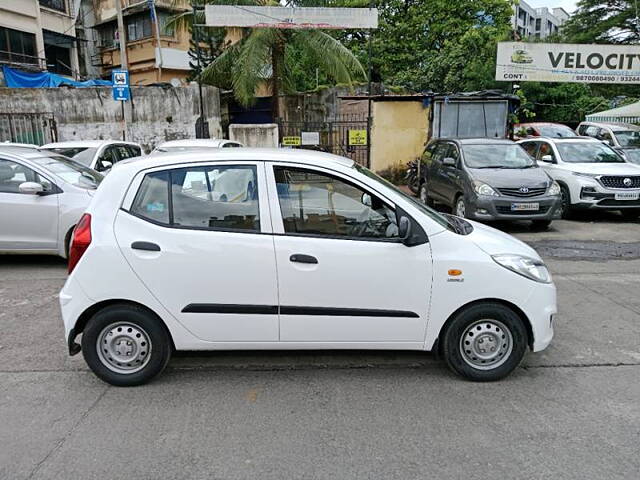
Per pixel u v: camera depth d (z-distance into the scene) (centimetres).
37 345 462
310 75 2508
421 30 2956
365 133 1650
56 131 1680
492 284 373
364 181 379
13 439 317
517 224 1057
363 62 2828
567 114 2617
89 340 375
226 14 1464
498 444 310
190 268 366
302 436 319
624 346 456
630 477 280
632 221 1086
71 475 283
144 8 2900
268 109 2108
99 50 3306
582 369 411
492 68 2312
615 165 1092
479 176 952
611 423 333
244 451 304
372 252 370
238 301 371
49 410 351
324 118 2056
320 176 378
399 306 375
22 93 1725
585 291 619
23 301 582
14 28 2416
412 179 1502
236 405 356
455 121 1644
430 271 371
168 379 394
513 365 386
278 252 367
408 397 366
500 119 1641
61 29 2820
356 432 323
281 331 376
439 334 384
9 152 722
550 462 293
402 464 291
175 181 377
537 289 379
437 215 420
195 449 306
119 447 308
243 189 376
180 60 3059
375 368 412
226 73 1867
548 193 935
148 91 1778
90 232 370
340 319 374
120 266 366
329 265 368
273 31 1678
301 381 390
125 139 1733
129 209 375
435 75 2577
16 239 700
